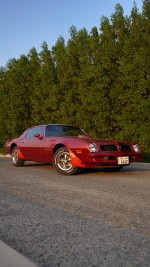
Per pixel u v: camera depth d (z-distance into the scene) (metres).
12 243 2.90
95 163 7.29
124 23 12.81
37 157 8.91
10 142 10.34
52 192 5.46
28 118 17.94
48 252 2.68
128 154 7.63
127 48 11.84
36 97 16.62
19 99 17.61
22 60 18.00
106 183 6.53
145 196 5.13
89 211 4.10
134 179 7.12
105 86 12.38
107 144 7.45
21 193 5.36
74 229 3.30
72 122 14.30
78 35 14.34
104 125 12.82
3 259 2.49
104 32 12.90
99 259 2.54
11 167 9.88
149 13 12.04
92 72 12.60
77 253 2.66
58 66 15.13
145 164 10.45
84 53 13.91
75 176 7.66
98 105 12.59
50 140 8.35
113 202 4.66
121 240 2.97
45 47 16.17
